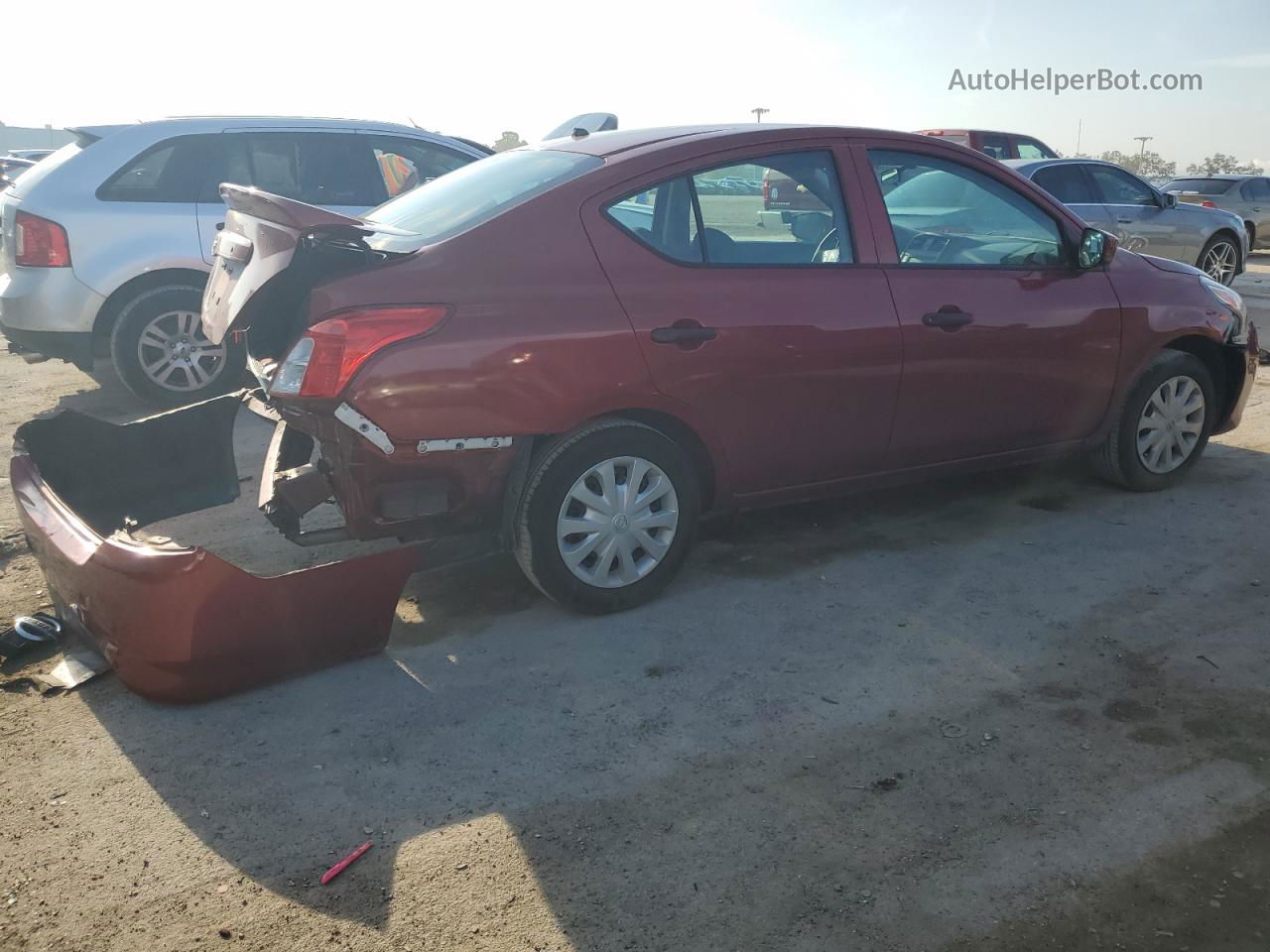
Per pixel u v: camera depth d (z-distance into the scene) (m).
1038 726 2.99
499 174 3.96
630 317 3.46
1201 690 3.19
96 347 6.55
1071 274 4.50
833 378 3.87
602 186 3.56
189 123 6.69
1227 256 12.52
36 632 3.49
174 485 4.36
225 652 3.07
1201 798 2.65
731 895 2.33
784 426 3.85
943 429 4.23
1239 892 2.33
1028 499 4.94
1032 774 2.76
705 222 3.71
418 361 3.15
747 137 3.86
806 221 3.90
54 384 7.68
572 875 2.40
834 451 4.01
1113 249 4.51
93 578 2.97
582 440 3.48
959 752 2.87
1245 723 3.01
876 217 4.03
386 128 7.33
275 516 3.53
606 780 2.75
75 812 2.63
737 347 3.64
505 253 3.37
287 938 2.21
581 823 2.58
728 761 2.84
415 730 2.99
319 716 3.06
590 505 3.55
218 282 3.70
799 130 3.97
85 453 4.05
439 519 3.37
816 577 4.04
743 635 3.56
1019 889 2.34
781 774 2.78
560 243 3.45
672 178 3.67
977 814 2.60
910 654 3.43
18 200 6.39
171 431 4.29
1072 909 2.28
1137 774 2.76
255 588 3.05
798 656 3.41
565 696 3.17
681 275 3.61
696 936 2.21
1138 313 4.63
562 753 2.88
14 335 6.58
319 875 2.40
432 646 3.50
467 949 2.18
